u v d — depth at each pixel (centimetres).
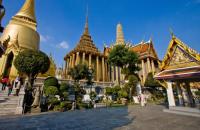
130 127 686
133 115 1091
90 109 1588
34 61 1712
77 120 879
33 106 1301
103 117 998
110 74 5850
